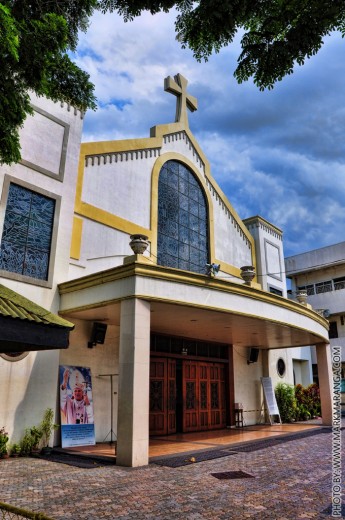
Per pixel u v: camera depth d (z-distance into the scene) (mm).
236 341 15055
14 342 4332
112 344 11438
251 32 3928
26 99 4871
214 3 3719
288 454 9000
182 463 7887
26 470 7328
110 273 8922
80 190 11383
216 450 9453
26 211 10016
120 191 12539
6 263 9406
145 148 13695
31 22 4418
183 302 8977
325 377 15648
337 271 27266
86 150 11773
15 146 4766
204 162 16516
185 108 16281
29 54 4461
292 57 3852
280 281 19719
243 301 10383
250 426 15445
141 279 8469
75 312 9891
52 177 10680
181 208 14883
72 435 9719
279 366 18641
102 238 11672
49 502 5367
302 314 12883
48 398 9594
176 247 14242
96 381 10789
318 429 14062
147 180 13570
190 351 14141
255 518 4781
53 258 10289
